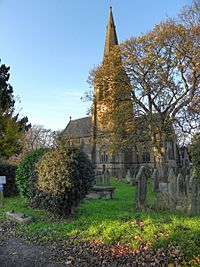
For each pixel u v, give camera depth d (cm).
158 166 3203
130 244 649
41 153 1268
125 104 3347
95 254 628
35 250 681
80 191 970
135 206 1104
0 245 730
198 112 3092
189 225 725
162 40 3059
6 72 2884
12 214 977
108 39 5528
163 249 599
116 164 5388
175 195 1143
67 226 832
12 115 2803
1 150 2541
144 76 3192
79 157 988
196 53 2978
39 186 1002
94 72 3516
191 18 3184
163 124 3241
